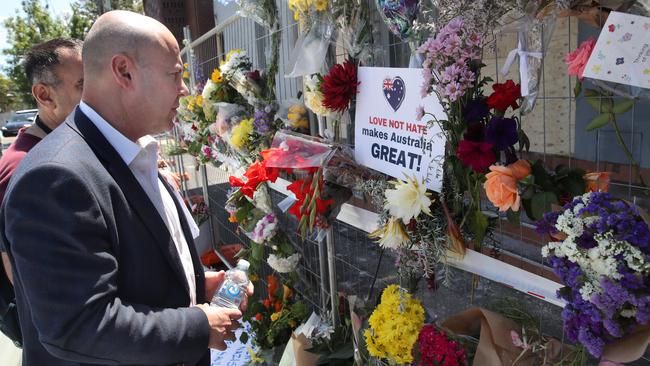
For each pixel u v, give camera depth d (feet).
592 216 3.21
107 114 4.48
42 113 6.97
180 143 14.51
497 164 4.19
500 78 6.09
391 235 4.78
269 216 7.84
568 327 3.43
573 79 5.74
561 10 3.81
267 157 6.22
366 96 5.65
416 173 4.98
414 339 4.70
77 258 3.76
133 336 3.97
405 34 5.00
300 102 7.93
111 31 4.35
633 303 3.01
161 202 4.93
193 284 5.49
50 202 3.73
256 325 8.80
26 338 4.45
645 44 3.26
